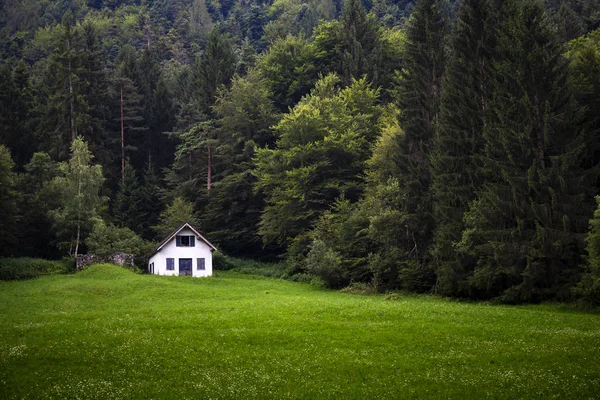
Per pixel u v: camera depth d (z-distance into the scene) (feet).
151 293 168.25
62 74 304.50
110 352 83.51
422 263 189.98
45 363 78.79
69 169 263.29
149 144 358.02
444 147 180.45
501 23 177.99
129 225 295.48
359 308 123.95
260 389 68.08
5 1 654.53
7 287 185.68
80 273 210.38
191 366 77.71
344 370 75.56
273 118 306.14
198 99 361.71
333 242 219.00
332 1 627.05
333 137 250.78
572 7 339.57
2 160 236.22
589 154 162.40
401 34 347.97
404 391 67.26
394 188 197.16
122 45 553.64
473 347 85.92
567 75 156.35
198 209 311.68
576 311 130.72
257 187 271.08
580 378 68.39
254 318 112.06
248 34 576.61
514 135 155.63
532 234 150.20
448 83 185.26
